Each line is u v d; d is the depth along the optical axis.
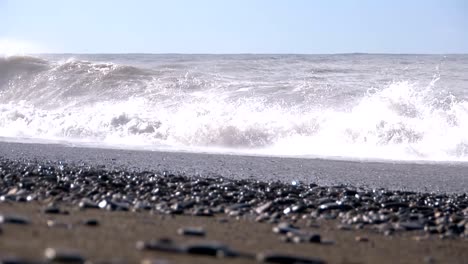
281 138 15.17
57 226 4.06
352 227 5.25
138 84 21.75
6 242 3.20
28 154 11.75
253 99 18.78
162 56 41.12
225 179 8.75
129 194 6.73
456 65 28.36
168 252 3.20
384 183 9.47
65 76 22.84
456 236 5.05
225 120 15.74
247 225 4.96
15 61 24.08
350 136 14.94
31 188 6.87
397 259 3.83
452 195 8.30
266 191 7.58
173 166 10.63
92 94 21.27
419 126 14.98
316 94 19.31
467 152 14.02
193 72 24.39
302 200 6.80
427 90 17.81
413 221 5.69
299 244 4.10
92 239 3.58
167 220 4.99
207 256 3.20
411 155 13.94
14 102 21.75
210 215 5.55
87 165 10.16
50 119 16.94
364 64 28.97
